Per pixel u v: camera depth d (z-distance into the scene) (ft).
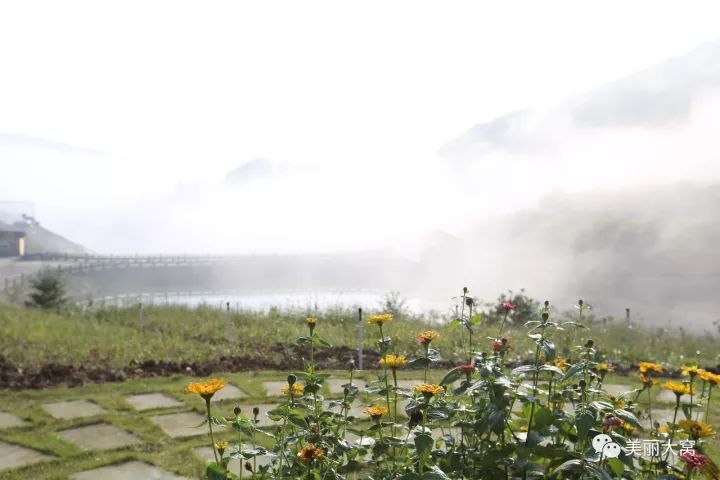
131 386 24.80
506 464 8.29
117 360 28.91
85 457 16.76
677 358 31.71
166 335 36.76
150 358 30.01
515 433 8.88
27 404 21.72
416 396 9.19
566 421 8.63
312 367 10.77
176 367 28.76
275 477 9.19
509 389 8.77
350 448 9.45
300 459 8.96
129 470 15.85
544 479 8.43
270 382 26.03
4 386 24.11
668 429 10.21
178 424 19.74
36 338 32.68
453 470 8.54
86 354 29.58
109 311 48.60
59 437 18.28
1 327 34.88
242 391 24.31
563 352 29.25
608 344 33.37
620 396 10.12
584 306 11.52
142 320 42.45
